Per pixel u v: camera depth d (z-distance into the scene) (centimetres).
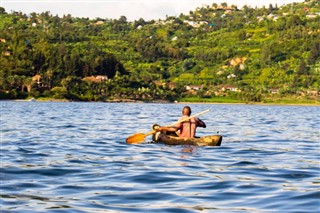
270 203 1229
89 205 1203
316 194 1315
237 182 1493
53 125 3997
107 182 1484
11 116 5616
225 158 2027
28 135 3009
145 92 19900
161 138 2503
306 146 2564
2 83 18200
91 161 1905
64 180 1512
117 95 19538
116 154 2125
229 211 1156
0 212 1128
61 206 1190
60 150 2256
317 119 6109
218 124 4512
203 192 1355
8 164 1798
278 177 1590
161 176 1584
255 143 2664
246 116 6800
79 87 19125
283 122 5128
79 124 4178
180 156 2069
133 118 5484
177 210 1162
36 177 1557
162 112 7894
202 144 2423
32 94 18238
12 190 1362
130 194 1324
